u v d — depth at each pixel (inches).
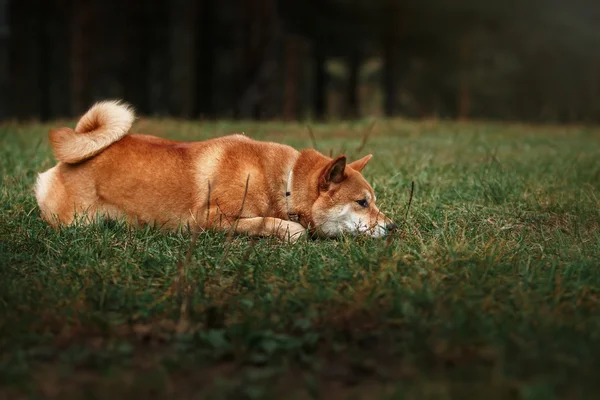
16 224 217.0
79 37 863.1
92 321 143.2
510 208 246.5
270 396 111.7
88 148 216.5
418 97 1508.4
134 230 213.0
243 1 898.1
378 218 212.7
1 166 301.6
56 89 1248.8
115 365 123.4
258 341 132.0
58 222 215.3
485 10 1051.9
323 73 1131.3
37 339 134.8
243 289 167.8
